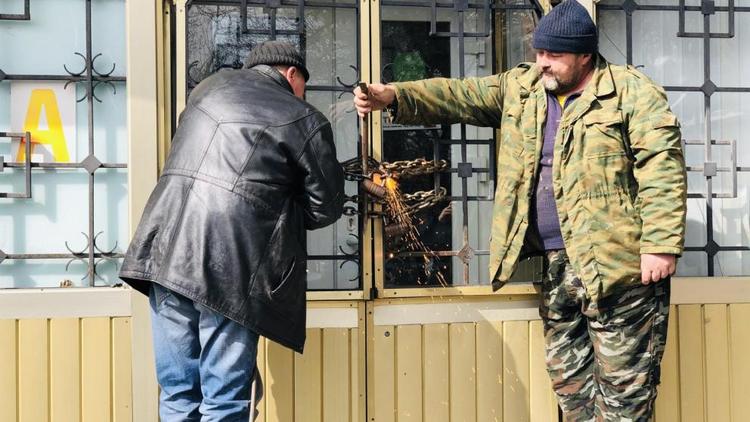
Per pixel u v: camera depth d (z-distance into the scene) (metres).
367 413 2.69
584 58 2.39
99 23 2.64
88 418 2.57
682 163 2.28
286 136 2.17
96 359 2.57
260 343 2.63
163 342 2.23
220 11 2.67
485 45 2.83
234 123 2.16
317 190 2.21
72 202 2.64
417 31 2.78
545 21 2.38
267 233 2.15
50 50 2.62
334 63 2.74
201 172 2.14
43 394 2.55
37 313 2.54
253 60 2.36
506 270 2.47
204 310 2.15
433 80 2.58
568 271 2.48
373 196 2.62
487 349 2.74
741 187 2.95
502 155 2.53
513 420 2.76
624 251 2.33
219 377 2.17
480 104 2.58
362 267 2.69
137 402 2.59
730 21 2.91
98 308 2.57
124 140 2.66
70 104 2.64
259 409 2.64
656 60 2.94
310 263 2.71
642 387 2.36
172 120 2.66
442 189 2.77
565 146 2.39
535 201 2.49
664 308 2.39
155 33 2.59
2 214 2.62
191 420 2.28
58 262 2.64
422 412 2.72
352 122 2.75
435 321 2.72
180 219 2.12
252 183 2.13
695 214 2.94
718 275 2.95
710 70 2.95
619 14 2.91
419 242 2.75
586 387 2.57
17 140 2.61
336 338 2.67
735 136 2.96
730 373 2.84
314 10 2.73
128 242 2.65
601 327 2.40
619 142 2.36
